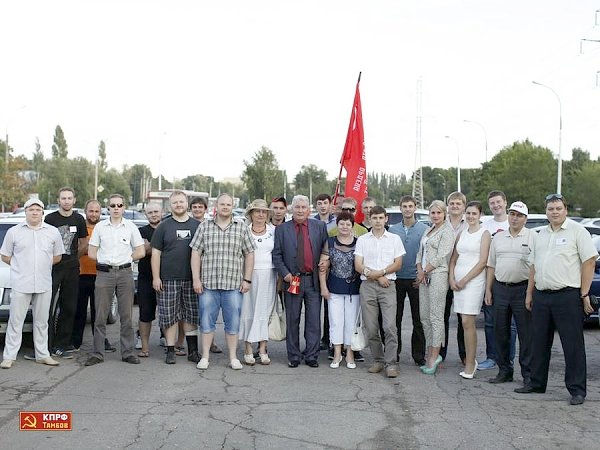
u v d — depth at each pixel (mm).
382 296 8586
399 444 5820
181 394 7441
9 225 11219
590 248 7312
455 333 12086
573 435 6133
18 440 5824
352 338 8836
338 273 8898
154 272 8961
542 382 7688
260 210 9078
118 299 9016
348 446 5754
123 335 9047
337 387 7852
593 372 8875
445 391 7734
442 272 8562
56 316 9609
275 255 8953
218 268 8727
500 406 7102
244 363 9125
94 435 5973
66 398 7191
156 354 9695
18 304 8625
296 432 6117
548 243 7492
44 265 8727
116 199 8922
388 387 7902
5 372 8367
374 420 6520
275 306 9172
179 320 9266
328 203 10398
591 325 12570
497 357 8289
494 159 78812
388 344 8484
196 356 9219
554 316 7441
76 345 9875
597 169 74688
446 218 8633
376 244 8570
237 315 8859
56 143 107062
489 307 9109
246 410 6824
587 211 73375
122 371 8523
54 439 5859
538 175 71375
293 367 8938
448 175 125625
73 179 87375
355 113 11125
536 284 7559
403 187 127375
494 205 9391
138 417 6531
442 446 5777
